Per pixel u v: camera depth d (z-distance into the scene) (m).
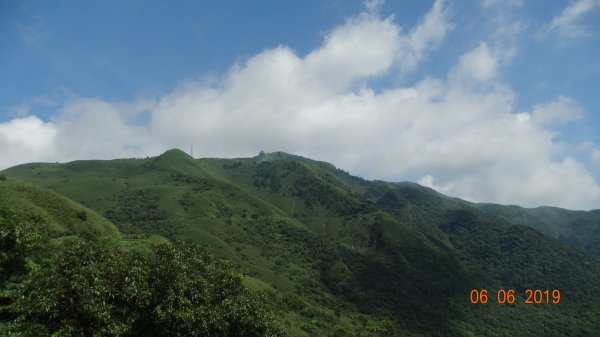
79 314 25.08
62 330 24.02
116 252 30.06
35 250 35.28
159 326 28.17
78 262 26.78
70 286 25.00
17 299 25.67
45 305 23.97
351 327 112.38
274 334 35.50
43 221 65.25
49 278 25.14
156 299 28.72
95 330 25.22
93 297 25.47
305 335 85.19
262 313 35.12
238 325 32.94
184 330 28.08
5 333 23.98
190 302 29.41
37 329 23.78
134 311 27.61
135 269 28.33
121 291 27.09
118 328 25.56
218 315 30.23
